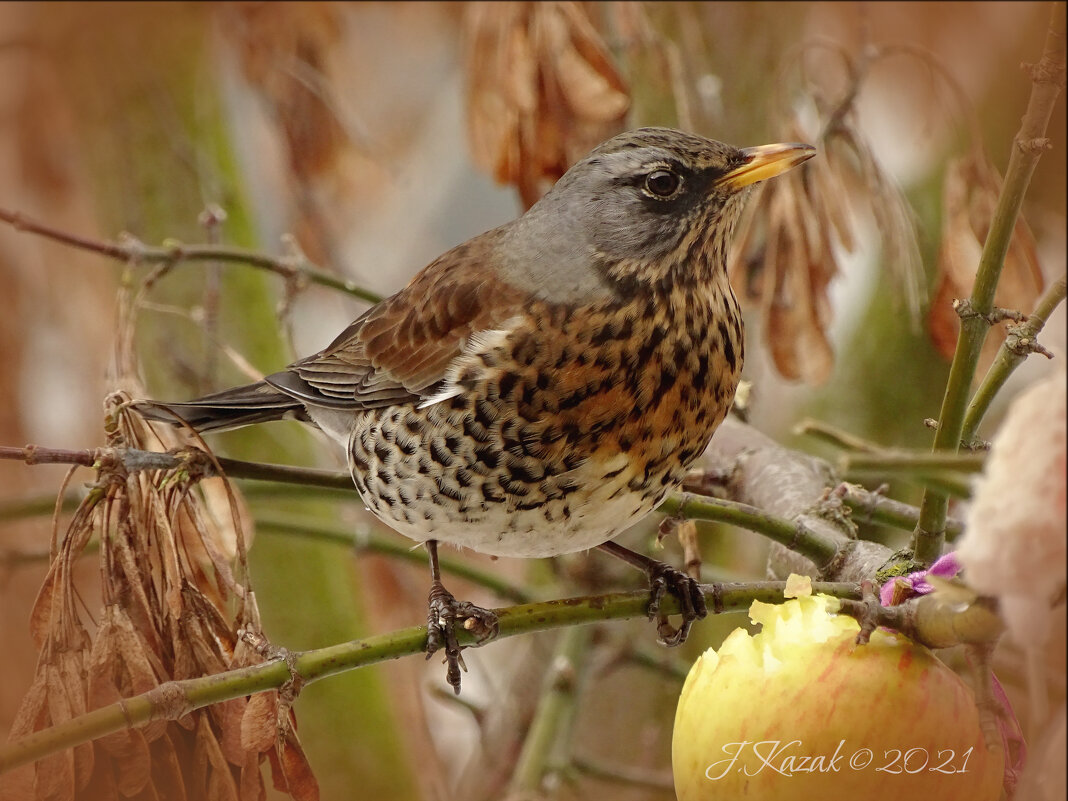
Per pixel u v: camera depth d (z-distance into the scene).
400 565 5.06
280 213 5.09
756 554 5.00
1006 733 4.65
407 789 4.96
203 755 4.67
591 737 5.02
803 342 4.80
